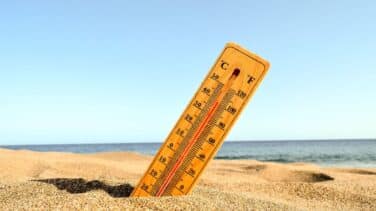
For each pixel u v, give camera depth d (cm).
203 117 31
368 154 391
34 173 74
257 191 59
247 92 30
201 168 31
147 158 129
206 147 31
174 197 30
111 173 76
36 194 35
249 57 31
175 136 31
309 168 105
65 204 28
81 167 81
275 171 97
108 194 36
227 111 30
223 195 38
